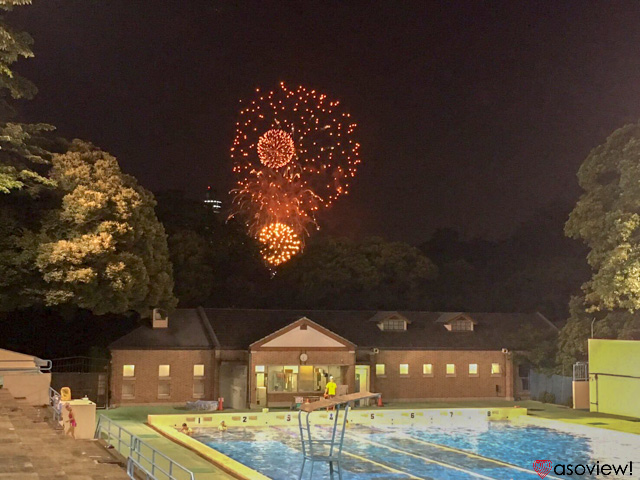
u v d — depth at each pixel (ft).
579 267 228.63
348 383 153.89
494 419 138.31
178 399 151.12
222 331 158.20
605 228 139.13
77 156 132.67
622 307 139.64
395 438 112.88
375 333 168.55
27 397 92.53
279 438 111.04
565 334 154.40
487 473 84.84
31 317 154.20
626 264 131.95
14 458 49.83
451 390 166.71
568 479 82.12
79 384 142.31
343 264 233.55
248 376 149.18
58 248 121.90
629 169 132.05
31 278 126.31
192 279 193.26
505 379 169.99
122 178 137.80
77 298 127.34
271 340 150.61
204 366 153.99
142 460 83.46
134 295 133.49
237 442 106.63
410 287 240.32
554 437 114.62
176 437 102.22
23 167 122.83
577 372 150.41
